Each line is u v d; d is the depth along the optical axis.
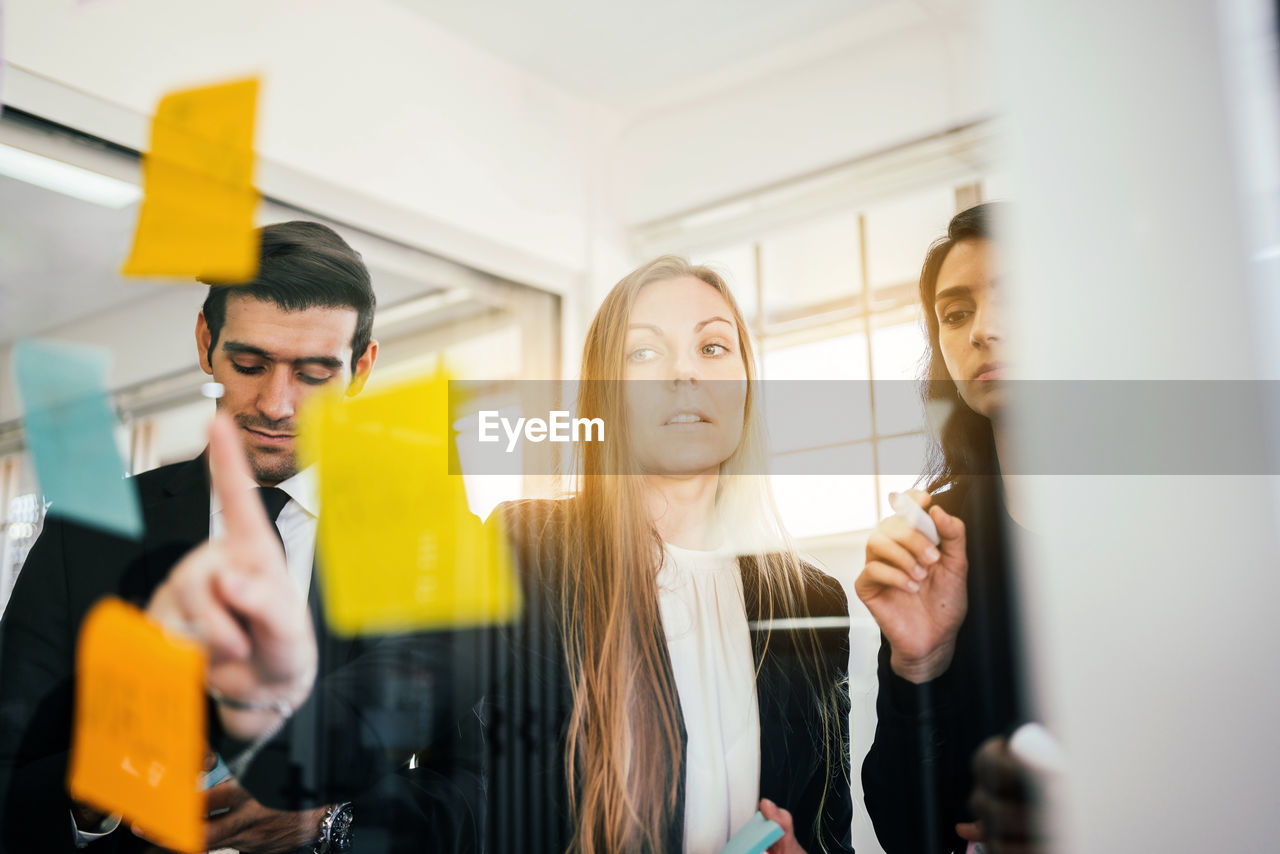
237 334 1.12
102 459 1.07
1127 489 0.70
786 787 1.03
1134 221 0.71
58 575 0.99
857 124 1.13
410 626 1.04
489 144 1.34
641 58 1.27
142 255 1.10
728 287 1.20
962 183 1.05
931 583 1.00
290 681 0.96
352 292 1.18
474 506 1.13
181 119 1.11
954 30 1.04
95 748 0.90
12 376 1.07
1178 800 0.67
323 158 1.21
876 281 1.11
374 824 0.94
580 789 1.03
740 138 1.24
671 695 1.06
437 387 1.22
